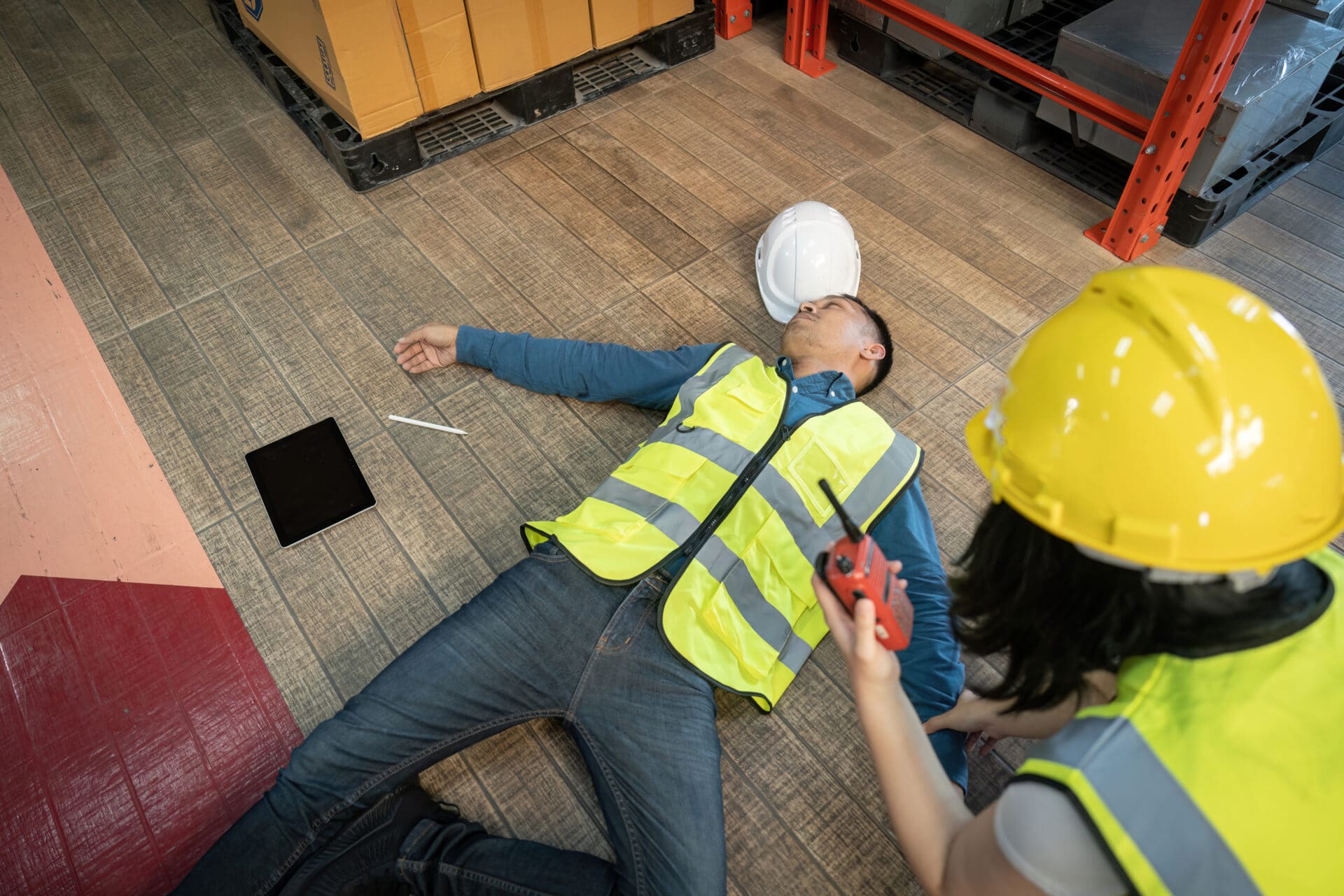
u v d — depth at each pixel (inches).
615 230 99.4
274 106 115.7
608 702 53.5
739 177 105.7
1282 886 25.0
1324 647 27.1
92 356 87.1
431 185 105.3
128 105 115.8
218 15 120.6
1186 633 27.9
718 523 57.6
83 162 107.8
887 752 34.7
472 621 55.4
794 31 118.5
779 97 117.4
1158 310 28.4
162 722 63.5
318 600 69.6
